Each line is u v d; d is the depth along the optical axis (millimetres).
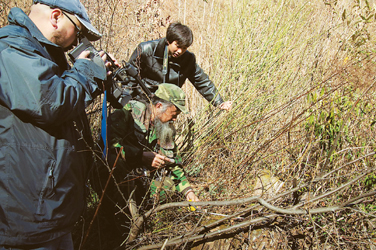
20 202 1234
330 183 2303
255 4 3766
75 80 1354
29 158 1241
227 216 1865
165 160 2180
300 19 3707
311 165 2363
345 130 2365
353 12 3246
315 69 3338
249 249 1896
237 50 3434
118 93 1885
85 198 1606
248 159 2500
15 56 1186
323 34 3551
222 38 3650
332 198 2184
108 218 2230
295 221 2014
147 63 2680
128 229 2178
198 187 2734
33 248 1305
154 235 2045
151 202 2334
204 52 3807
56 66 1312
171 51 2574
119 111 2215
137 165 2209
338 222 2104
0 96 1194
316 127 2471
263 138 2859
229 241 1941
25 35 1272
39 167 1257
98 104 2709
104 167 2168
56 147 1309
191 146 2984
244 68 3340
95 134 2672
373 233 2027
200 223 2055
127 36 3082
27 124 1245
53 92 1218
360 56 2893
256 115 3109
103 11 2988
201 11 4449
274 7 3760
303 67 3475
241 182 2527
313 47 3514
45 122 1228
